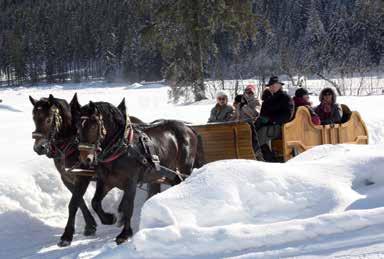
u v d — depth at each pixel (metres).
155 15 26.70
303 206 5.62
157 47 27.70
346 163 6.38
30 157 10.02
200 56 26.23
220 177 5.85
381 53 62.19
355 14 69.81
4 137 13.00
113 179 7.21
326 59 60.88
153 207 5.53
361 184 6.23
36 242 7.36
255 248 5.07
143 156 7.27
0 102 27.22
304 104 10.51
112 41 95.12
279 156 9.67
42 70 100.44
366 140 10.81
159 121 8.63
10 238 7.48
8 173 8.69
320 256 4.71
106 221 7.37
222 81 28.86
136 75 81.00
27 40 103.69
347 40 66.06
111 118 7.09
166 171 7.90
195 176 6.00
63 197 8.95
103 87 74.12
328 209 5.54
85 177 7.36
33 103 7.53
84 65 102.19
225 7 25.56
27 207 8.38
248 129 9.23
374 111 15.80
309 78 42.12
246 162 6.12
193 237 5.17
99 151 6.81
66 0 114.75
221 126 9.37
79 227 8.49
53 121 7.35
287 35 82.44
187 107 19.92
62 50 102.00
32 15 115.31
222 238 5.13
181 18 25.86
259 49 51.78
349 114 10.65
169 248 5.14
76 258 6.21
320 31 76.88
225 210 5.57
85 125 6.72
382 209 5.26
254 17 26.36
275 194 5.71
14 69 98.69
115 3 101.06
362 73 39.66
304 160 6.95
